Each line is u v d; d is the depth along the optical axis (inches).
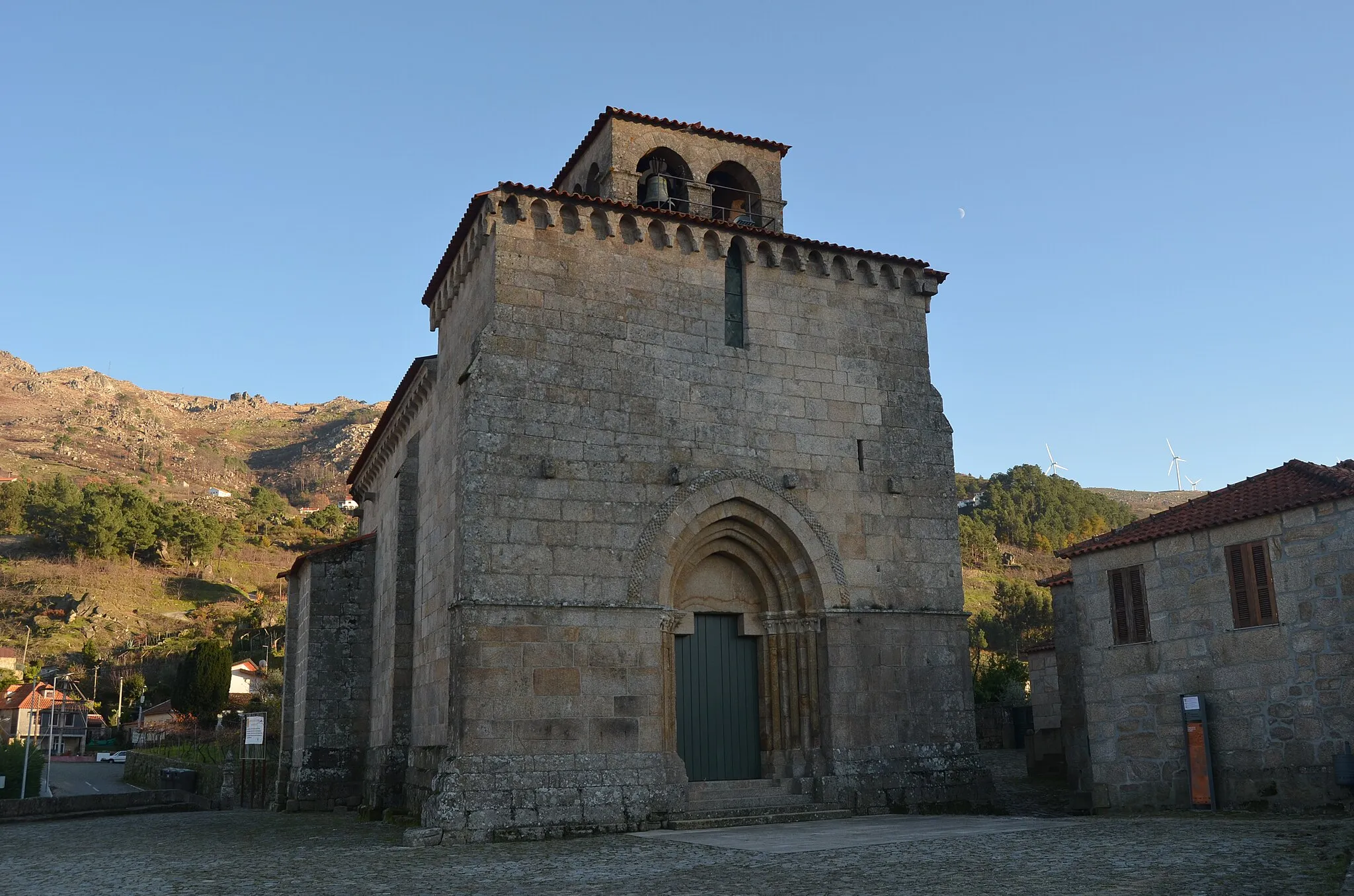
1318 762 774.5
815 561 1009.5
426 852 743.1
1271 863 514.9
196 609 5979.3
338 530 7829.7
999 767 1601.9
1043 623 4347.9
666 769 900.6
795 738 995.9
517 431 914.1
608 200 998.4
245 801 1611.7
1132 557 925.2
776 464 1021.2
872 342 1105.4
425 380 1141.1
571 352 952.9
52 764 3863.2
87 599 5782.5
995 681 2219.5
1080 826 765.9
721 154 1197.1
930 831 773.3
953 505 1095.6
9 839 958.4
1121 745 912.3
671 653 951.0
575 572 905.5
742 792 959.6
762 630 1027.9
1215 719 845.2
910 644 1031.0
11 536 6707.7
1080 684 1233.4
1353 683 762.2
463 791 815.7
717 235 1046.4
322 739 1309.1
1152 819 811.4
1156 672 893.2
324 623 1348.4
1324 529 791.7
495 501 890.7
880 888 502.3
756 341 1044.5
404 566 1169.4
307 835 907.4
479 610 861.2
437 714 978.7
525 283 948.0
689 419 991.0
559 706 870.4
